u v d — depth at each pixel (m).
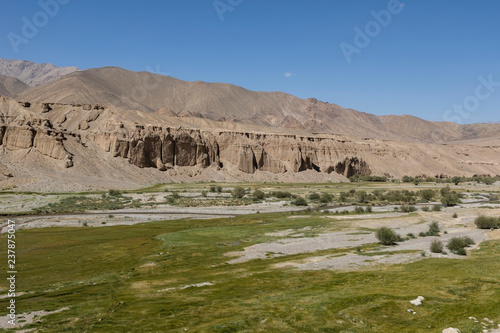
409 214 95.88
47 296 37.00
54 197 123.69
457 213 96.44
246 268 46.12
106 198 128.12
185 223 86.81
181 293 36.69
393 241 57.56
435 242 51.12
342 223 80.00
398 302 30.39
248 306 31.69
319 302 31.34
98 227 81.44
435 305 29.64
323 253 52.62
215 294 35.69
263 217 95.00
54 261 52.22
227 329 26.84
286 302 32.06
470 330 24.94
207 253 56.31
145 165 195.12
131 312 31.44
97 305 33.91
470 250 50.62
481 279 35.50
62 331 27.89
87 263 51.38
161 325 28.33
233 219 92.00
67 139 179.00
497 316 27.19
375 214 97.19
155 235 71.94
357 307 29.94
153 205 119.62
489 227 70.69
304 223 81.00
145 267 49.25
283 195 144.62
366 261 46.25
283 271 43.31
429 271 39.53
